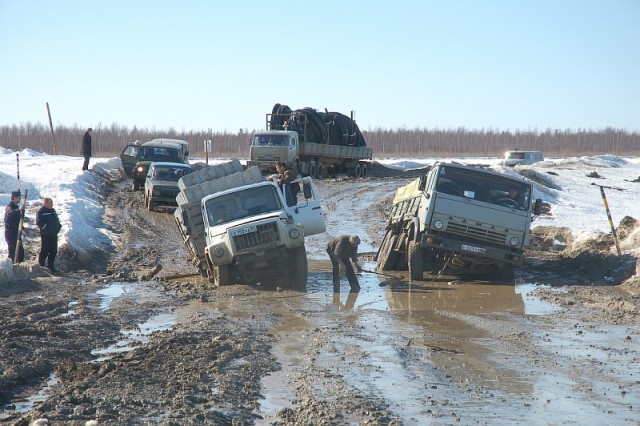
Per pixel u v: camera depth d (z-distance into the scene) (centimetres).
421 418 692
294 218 1586
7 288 1445
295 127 4338
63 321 1147
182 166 2966
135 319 1201
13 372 821
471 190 1561
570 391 773
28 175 3212
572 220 2728
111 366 860
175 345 980
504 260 1549
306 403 736
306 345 1001
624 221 2003
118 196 3234
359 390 780
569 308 1271
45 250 1667
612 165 7231
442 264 1714
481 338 1033
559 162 6731
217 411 700
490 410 714
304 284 1513
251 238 1484
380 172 5519
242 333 1071
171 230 2489
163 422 659
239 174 1675
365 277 1684
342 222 2694
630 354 930
